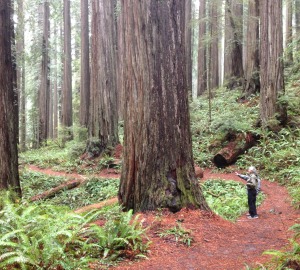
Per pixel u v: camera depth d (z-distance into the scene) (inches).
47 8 1173.7
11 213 233.8
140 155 295.9
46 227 224.4
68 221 239.3
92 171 706.8
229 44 973.8
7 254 177.9
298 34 652.1
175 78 299.9
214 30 768.3
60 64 1515.7
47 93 1254.9
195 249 235.5
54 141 1192.8
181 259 218.7
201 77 1156.5
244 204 397.7
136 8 295.3
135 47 297.1
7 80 405.4
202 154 656.4
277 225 301.0
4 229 222.4
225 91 989.2
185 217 281.3
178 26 302.5
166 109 296.0
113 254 216.8
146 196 292.5
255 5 829.8
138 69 295.9
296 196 383.2
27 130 1680.6
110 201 390.0
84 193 555.2
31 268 186.7
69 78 1199.6
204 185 506.9
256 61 850.8
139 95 296.5
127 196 303.1
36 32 1209.4
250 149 613.0
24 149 1240.8
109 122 763.4
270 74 631.2
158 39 295.0
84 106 1056.2
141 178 295.0
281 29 628.1
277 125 621.9
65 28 1200.2
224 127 657.0
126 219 238.1
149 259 217.0
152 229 259.9
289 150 554.3
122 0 325.1
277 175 512.4
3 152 400.8
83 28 1031.0
